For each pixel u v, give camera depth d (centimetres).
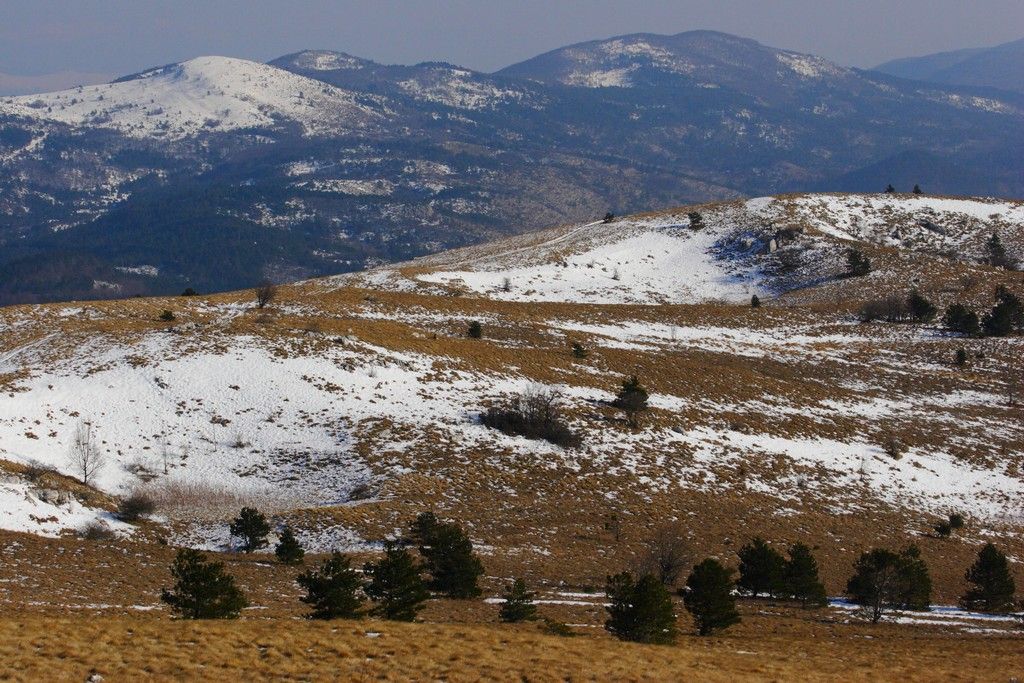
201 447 7081
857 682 2938
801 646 3866
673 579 5409
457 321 11994
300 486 6656
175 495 6325
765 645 3834
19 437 6631
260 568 4950
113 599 4016
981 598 5488
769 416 9175
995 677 3150
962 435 9238
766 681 2828
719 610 4019
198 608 3328
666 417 8631
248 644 2820
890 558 5025
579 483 7069
